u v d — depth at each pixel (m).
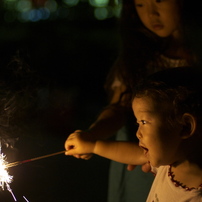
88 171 4.52
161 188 1.67
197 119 1.57
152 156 1.62
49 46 9.40
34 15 12.76
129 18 2.59
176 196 1.59
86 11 13.61
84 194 3.98
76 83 7.57
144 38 2.55
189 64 2.43
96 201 3.90
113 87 2.66
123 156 2.01
